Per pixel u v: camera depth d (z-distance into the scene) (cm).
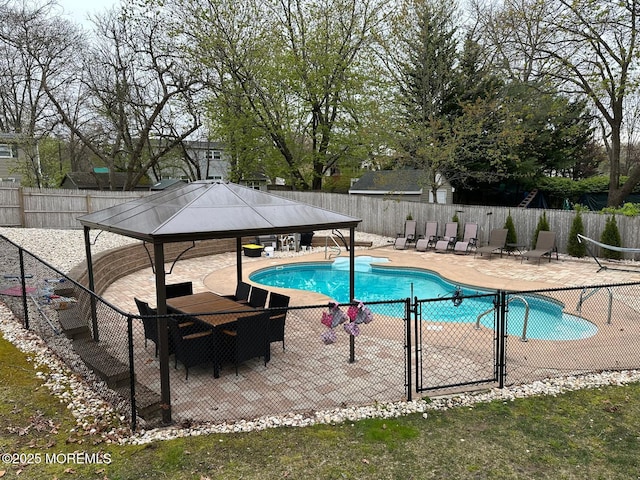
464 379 572
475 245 1648
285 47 2270
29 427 431
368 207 2128
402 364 627
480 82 2033
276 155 2556
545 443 425
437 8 2017
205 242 1656
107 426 446
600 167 3575
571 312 858
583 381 563
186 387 562
